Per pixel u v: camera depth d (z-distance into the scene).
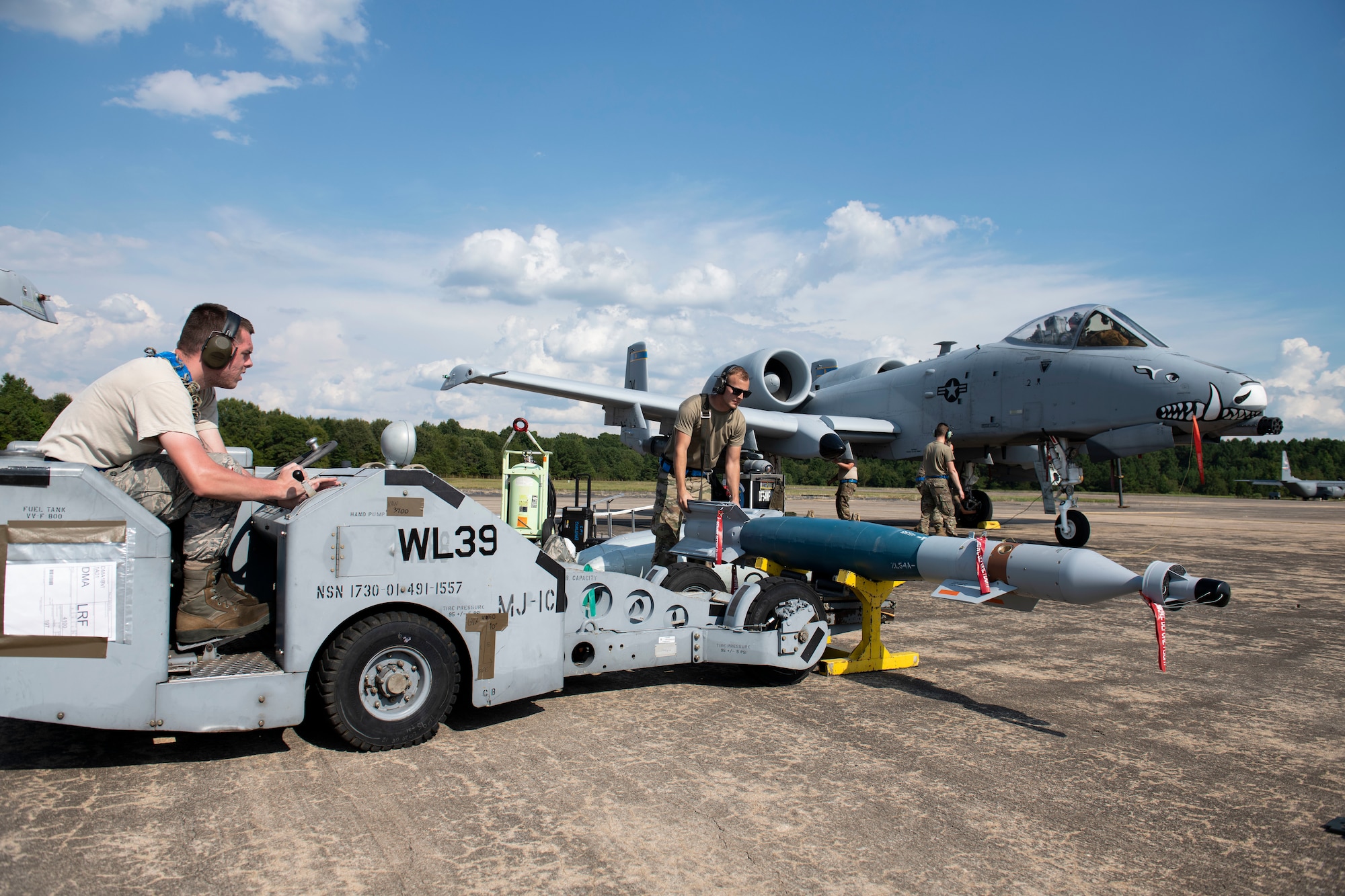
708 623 4.28
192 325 3.20
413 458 3.35
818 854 2.29
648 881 2.10
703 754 3.15
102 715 2.61
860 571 4.53
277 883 2.05
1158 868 2.28
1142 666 4.96
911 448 15.95
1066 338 13.04
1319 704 4.14
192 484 2.76
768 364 18.41
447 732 3.34
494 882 2.08
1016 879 2.18
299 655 2.84
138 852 2.21
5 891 1.98
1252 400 10.94
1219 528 17.69
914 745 3.33
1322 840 2.50
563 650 3.56
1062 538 12.95
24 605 2.54
